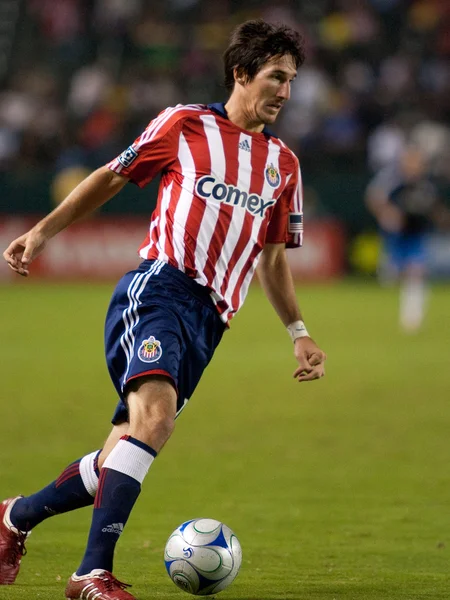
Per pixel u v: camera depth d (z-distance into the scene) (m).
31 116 90.62
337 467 26.48
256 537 19.52
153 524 20.58
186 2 101.19
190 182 15.86
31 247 15.11
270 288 17.47
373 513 21.61
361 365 44.84
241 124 16.33
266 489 23.95
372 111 90.50
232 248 15.96
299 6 101.12
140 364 14.77
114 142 88.50
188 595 15.11
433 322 61.28
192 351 15.45
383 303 70.19
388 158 86.19
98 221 80.62
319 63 95.75
